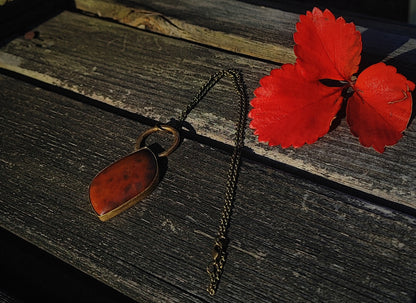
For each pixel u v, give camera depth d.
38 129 0.35
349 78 0.33
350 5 0.56
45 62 0.38
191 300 0.30
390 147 0.33
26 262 0.33
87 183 0.33
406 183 0.32
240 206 0.32
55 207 0.33
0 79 0.38
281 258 0.31
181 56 0.37
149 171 0.32
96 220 0.32
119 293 0.33
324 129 0.32
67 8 0.42
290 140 0.32
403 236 0.31
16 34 0.40
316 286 0.30
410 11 0.53
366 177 0.32
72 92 0.37
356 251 0.31
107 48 0.38
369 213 0.31
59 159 0.34
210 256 0.31
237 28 0.38
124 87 0.36
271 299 0.30
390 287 0.30
